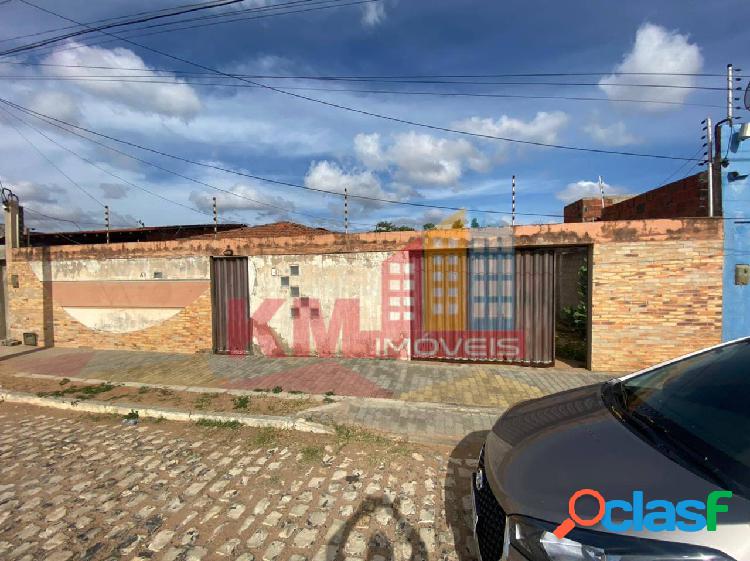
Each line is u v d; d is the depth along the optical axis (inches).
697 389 103.3
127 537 116.2
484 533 90.0
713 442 83.3
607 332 271.7
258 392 237.8
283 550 110.2
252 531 118.3
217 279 340.2
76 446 177.2
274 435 184.1
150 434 189.0
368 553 109.0
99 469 155.9
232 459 162.4
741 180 253.0
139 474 151.5
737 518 63.9
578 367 287.4
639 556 64.7
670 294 262.5
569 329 417.1
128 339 361.1
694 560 61.6
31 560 107.2
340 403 218.2
